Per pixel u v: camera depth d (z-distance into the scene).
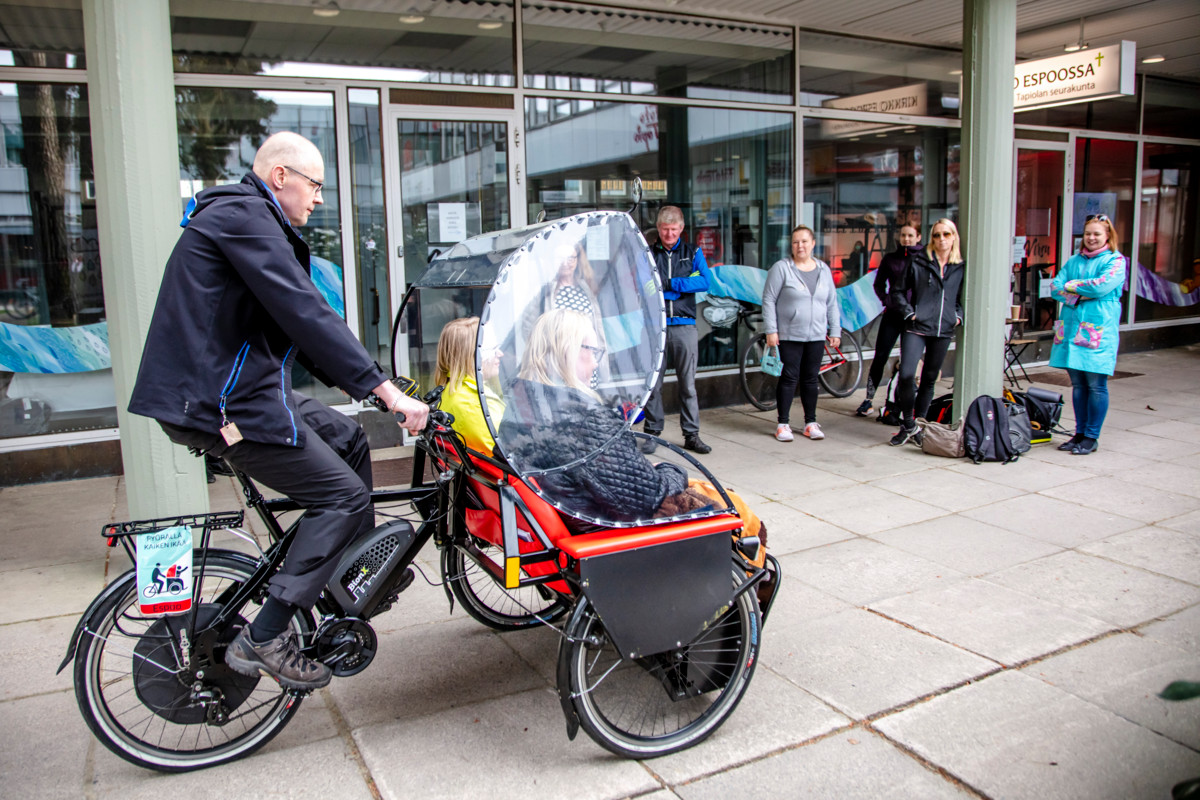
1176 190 10.99
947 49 8.72
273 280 2.18
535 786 2.42
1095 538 4.33
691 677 2.66
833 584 3.82
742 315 7.97
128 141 3.62
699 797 2.36
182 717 2.50
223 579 2.60
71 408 5.71
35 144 5.50
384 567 2.60
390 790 2.40
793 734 2.66
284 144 2.38
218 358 2.22
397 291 6.43
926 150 8.80
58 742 2.64
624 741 2.51
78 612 3.61
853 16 7.53
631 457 2.55
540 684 3.00
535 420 2.45
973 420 5.93
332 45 6.07
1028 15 7.70
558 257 2.46
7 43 5.38
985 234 5.96
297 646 2.48
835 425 7.14
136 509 3.87
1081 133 10.02
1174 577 3.81
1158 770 2.43
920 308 6.31
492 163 6.68
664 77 7.31
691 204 7.61
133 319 3.72
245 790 2.41
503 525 2.51
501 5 6.53
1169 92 10.70
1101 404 5.90
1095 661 3.07
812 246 6.44
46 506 5.12
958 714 2.75
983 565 4.00
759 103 7.79
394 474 5.64
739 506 2.83
